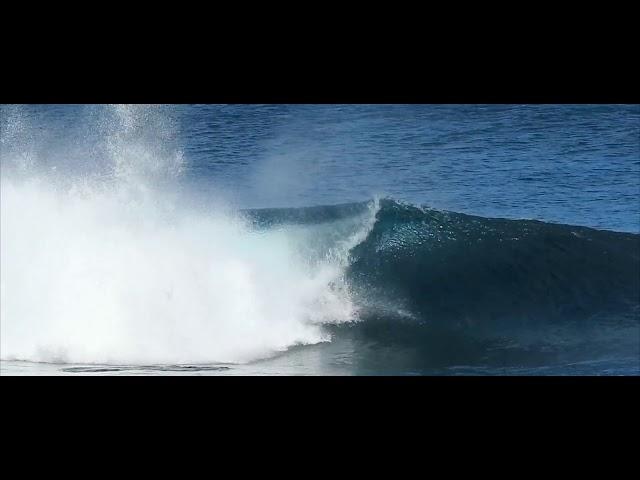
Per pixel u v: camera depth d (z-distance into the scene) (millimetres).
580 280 62594
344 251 61969
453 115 123000
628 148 105312
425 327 58250
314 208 65188
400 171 94250
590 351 55000
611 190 87938
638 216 79750
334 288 59938
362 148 104625
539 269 63031
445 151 103750
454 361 53219
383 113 124375
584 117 121438
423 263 62375
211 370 50188
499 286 61500
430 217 65312
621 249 65312
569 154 102438
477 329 58375
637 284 62625
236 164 96750
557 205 83125
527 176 92938
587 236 66438
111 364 50875
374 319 58406
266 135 111688
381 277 61062
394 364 52406
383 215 64875
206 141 108562
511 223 66312
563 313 60219
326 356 53656
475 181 90875
